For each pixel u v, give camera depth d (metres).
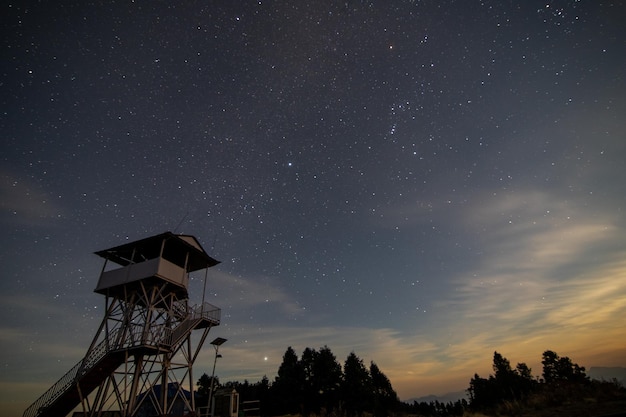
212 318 25.73
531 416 14.78
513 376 32.09
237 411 26.73
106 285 23.08
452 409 31.23
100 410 19.84
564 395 18.22
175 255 26.62
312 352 50.03
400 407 42.00
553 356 37.47
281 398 43.59
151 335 21.05
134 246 24.50
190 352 24.42
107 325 22.23
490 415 18.61
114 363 20.94
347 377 44.78
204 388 47.69
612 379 18.69
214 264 27.84
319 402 42.75
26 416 18.27
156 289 22.94
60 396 18.67
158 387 29.08
